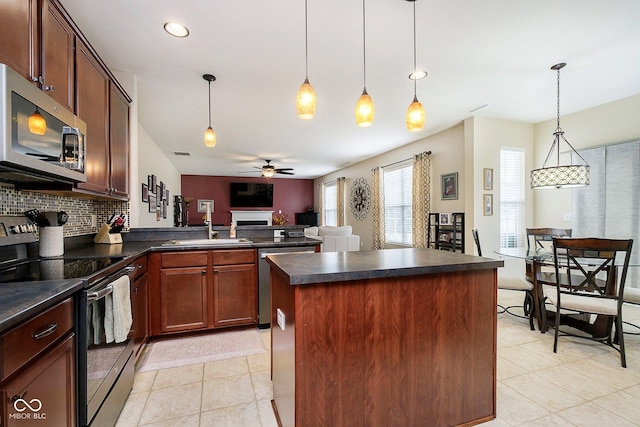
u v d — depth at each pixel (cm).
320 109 402
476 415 167
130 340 197
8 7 130
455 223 455
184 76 304
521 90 344
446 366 161
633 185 350
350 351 142
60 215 200
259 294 298
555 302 256
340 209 888
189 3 197
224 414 175
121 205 303
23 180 176
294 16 212
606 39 245
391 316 150
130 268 190
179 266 273
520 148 466
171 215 782
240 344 268
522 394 193
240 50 257
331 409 140
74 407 127
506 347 260
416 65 286
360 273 139
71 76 184
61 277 135
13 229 176
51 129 149
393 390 150
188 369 226
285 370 154
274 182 1116
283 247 305
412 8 204
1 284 123
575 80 320
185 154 692
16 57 135
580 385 202
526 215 471
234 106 389
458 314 164
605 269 258
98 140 221
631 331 290
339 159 764
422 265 153
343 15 211
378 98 364
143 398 190
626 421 168
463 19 217
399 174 645
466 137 448
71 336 125
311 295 136
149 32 230
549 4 202
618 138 371
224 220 1054
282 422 161
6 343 85
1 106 114
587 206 395
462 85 330
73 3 196
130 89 300
